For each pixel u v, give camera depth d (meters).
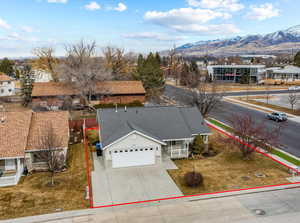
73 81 47.78
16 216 16.11
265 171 22.55
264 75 94.62
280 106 50.84
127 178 21.31
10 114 25.52
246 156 25.09
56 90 47.25
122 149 23.12
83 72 45.75
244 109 48.31
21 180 21.33
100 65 51.41
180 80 84.88
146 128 25.92
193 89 46.91
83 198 18.28
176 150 25.78
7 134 23.17
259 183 20.38
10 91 72.94
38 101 45.75
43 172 22.95
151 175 21.81
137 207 17.14
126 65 72.75
